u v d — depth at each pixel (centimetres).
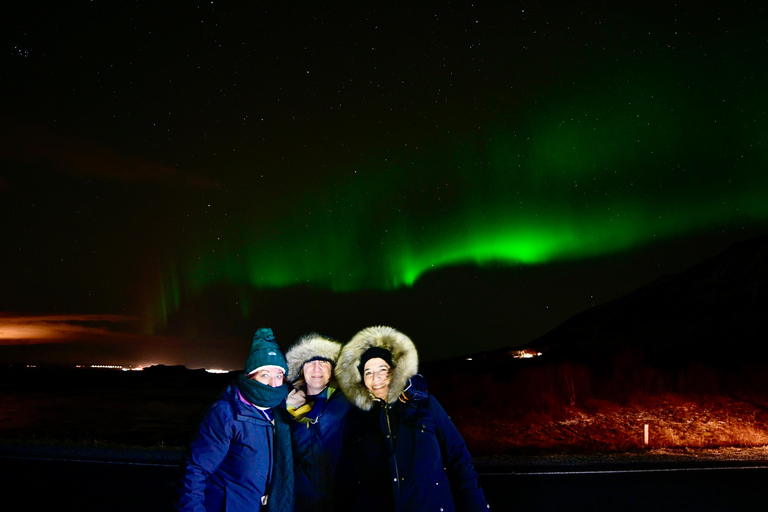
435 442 349
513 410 2795
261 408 349
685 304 10850
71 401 4116
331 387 375
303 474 358
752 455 1346
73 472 954
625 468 1083
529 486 905
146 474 945
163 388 5719
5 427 2550
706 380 3369
